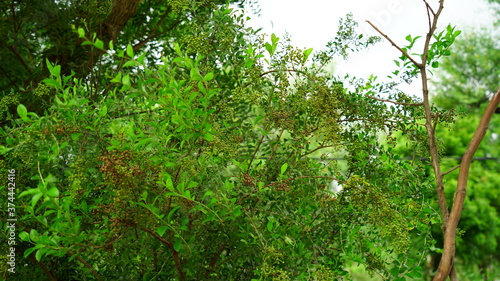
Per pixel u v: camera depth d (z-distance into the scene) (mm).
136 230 1983
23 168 2254
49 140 1942
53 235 1902
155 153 1900
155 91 2197
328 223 2488
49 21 3598
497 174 10875
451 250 1272
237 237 2414
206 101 1742
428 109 1572
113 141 1694
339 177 2531
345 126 2631
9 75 3857
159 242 2346
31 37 3598
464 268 10836
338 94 2402
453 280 1278
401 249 1998
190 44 2365
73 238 1821
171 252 2246
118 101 2324
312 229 2502
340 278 2572
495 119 11445
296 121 2500
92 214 2158
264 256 2078
